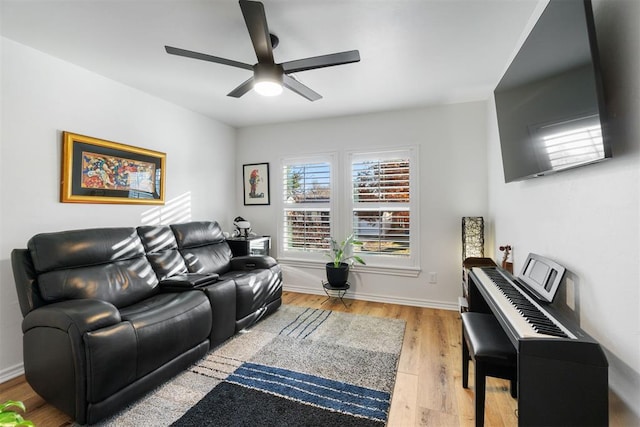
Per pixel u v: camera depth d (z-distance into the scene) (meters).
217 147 4.14
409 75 2.70
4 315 2.08
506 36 2.08
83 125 2.55
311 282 4.14
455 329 2.87
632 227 1.02
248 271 3.19
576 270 1.40
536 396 1.04
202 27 1.96
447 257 3.47
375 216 3.77
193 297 2.25
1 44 2.06
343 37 2.08
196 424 1.60
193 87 2.97
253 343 2.56
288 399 1.81
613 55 1.12
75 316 1.57
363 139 3.82
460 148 3.41
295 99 3.30
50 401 1.66
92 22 1.91
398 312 3.36
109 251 2.34
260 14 1.51
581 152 1.18
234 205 4.49
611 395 1.14
